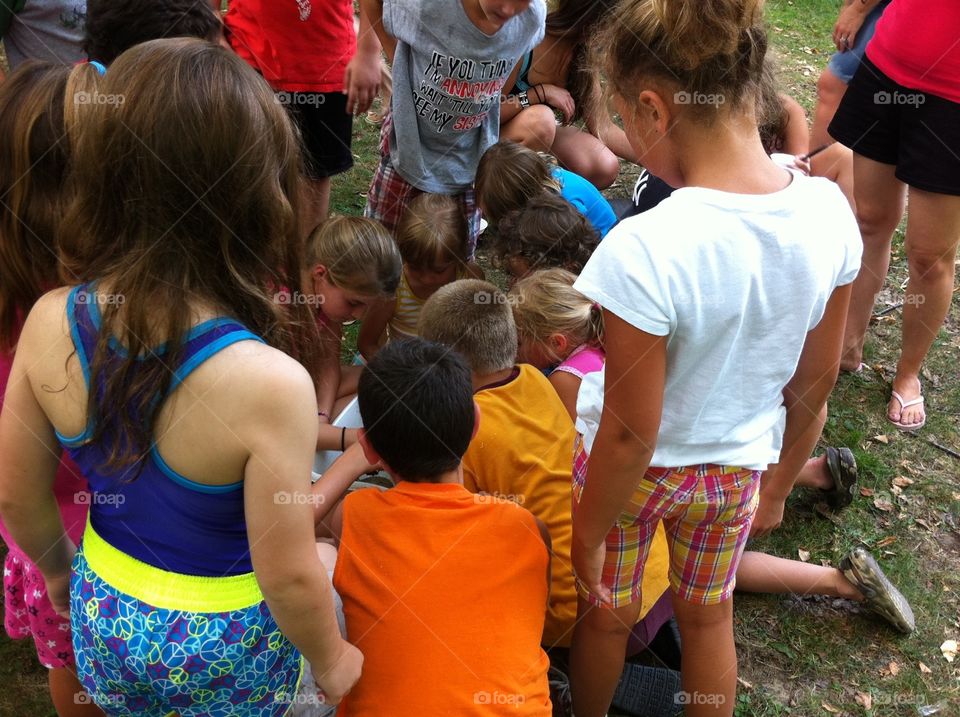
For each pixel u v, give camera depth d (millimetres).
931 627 2330
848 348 3082
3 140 1329
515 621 1604
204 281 1099
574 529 1610
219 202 1070
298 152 1193
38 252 1369
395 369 1626
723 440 1502
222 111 1043
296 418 1125
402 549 1604
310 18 2852
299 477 1146
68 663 1624
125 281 1078
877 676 2207
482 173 2775
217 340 1099
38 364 1157
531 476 1981
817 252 1331
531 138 3424
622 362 1323
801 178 1364
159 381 1100
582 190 3061
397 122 2859
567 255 2566
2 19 2664
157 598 1237
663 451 1521
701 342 1353
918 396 2953
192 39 1105
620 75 1347
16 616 1650
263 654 1317
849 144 2693
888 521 2625
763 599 2379
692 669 1819
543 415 2037
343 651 1414
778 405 1574
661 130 1333
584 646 1850
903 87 2436
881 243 2840
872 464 2787
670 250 1261
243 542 1251
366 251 2297
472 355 2043
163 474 1167
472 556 1602
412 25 2627
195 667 1263
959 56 2291
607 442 1410
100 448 1172
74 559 1333
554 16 3344
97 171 1063
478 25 2604
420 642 1547
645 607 2006
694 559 1684
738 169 1317
